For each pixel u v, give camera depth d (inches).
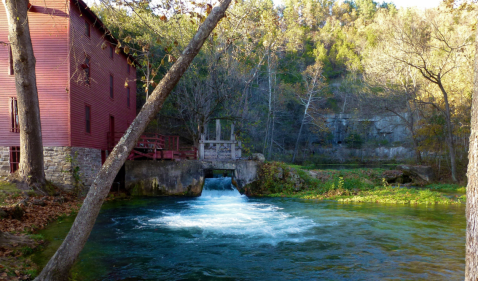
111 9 312.0
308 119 2028.8
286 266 295.1
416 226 449.4
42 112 672.4
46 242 351.9
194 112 1117.1
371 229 434.6
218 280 261.7
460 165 1222.3
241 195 813.9
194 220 510.0
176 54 1002.7
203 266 297.0
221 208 631.2
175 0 293.7
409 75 1337.4
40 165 591.8
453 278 256.5
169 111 1252.5
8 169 676.7
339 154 2031.3
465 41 1149.7
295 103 2003.0
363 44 2524.6
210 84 1109.1
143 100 1350.9
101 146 855.1
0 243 309.1
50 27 677.3
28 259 291.9
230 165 824.9
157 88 210.1
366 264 295.4
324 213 560.4
